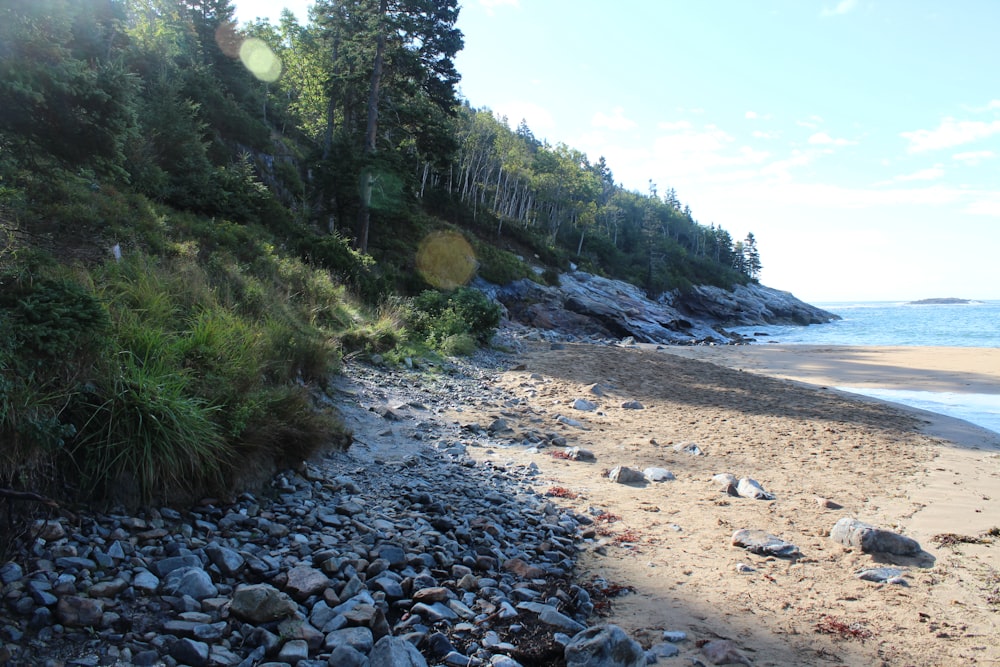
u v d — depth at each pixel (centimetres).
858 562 503
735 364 2678
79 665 263
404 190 3228
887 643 366
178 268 970
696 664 331
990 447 1070
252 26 6203
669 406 1323
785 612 405
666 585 440
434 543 460
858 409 1445
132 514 403
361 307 1738
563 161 10088
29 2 631
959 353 3058
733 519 604
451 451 770
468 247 4494
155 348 526
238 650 296
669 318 5769
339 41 4422
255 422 522
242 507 464
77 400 406
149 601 320
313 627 321
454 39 3130
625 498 659
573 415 1127
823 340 5322
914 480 798
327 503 516
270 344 777
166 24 4109
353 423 807
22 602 288
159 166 1848
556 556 471
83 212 1016
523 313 4253
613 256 9356
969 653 356
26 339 402
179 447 434
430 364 1445
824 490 736
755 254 14750
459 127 7331
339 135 3278
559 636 332
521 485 668
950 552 534
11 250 636
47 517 338
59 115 669
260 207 2158
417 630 334
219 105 3225
